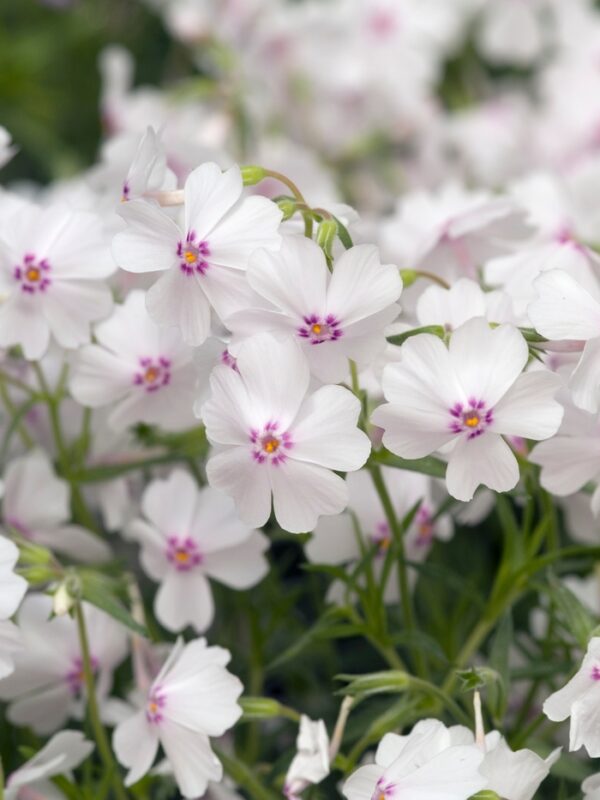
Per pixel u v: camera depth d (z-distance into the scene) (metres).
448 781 0.27
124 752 0.29
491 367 0.27
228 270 0.28
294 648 0.31
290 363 0.27
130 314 0.31
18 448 0.35
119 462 0.33
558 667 0.31
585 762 0.33
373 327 0.28
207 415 0.27
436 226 0.35
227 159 0.35
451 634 0.33
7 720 0.34
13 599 0.28
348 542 0.32
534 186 0.38
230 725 0.29
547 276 0.28
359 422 0.29
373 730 0.30
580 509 0.34
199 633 0.34
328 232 0.28
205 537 0.32
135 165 0.28
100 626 0.32
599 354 0.28
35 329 0.31
